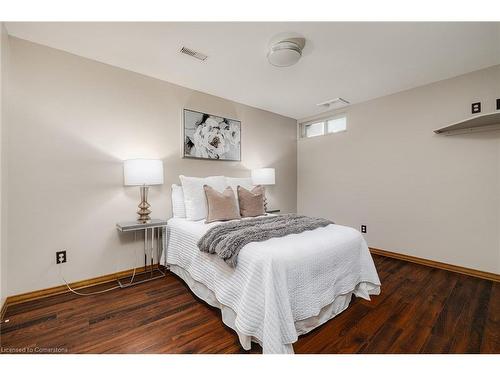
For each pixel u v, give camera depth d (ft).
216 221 7.75
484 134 8.11
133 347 4.56
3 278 5.73
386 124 10.62
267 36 6.33
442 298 6.54
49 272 6.75
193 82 9.32
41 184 6.64
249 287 4.46
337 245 5.75
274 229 5.94
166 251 8.46
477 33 6.19
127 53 7.20
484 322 5.36
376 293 6.68
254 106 12.23
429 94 9.34
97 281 7.55
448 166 8.86
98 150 7.63
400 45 6.76
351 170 11.96
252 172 11.64
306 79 9.02
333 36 6.34
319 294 5.08
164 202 9.13
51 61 6.81
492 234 7.95
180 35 6.30
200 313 5.81
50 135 6.79
